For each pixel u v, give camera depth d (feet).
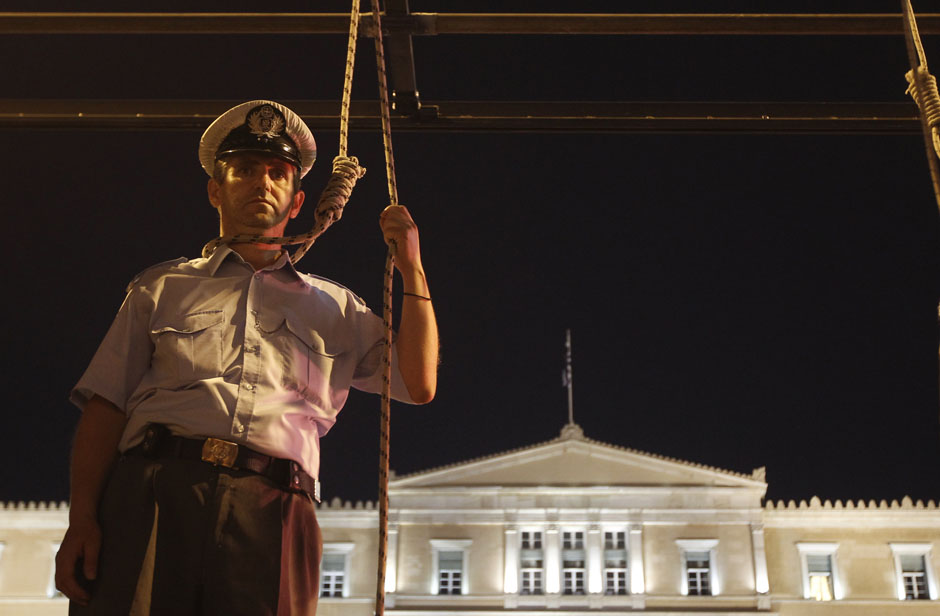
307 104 20.17
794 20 18.61
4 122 19.61
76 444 11.03
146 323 11.43
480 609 135.54
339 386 11.90
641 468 142.51
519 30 18.76
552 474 142.51
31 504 140.15
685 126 20.03
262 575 10.10
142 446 10.68
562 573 138.82
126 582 9.96
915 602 135.64
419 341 12.46
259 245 12.48
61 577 10.16
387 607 135.44
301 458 10.95
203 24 18.97
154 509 10.28
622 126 20.15
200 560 10.04
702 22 18.61
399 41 19.10
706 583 137.69
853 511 140.26
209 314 11.31
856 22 18.54
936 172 12.12
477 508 140.46
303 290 12.06
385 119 12.90
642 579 137.18
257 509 10.37
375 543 138.82
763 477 140.56
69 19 18.93
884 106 20.08
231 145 12.74
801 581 137.80
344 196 12.95
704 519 139.74
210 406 10.71
